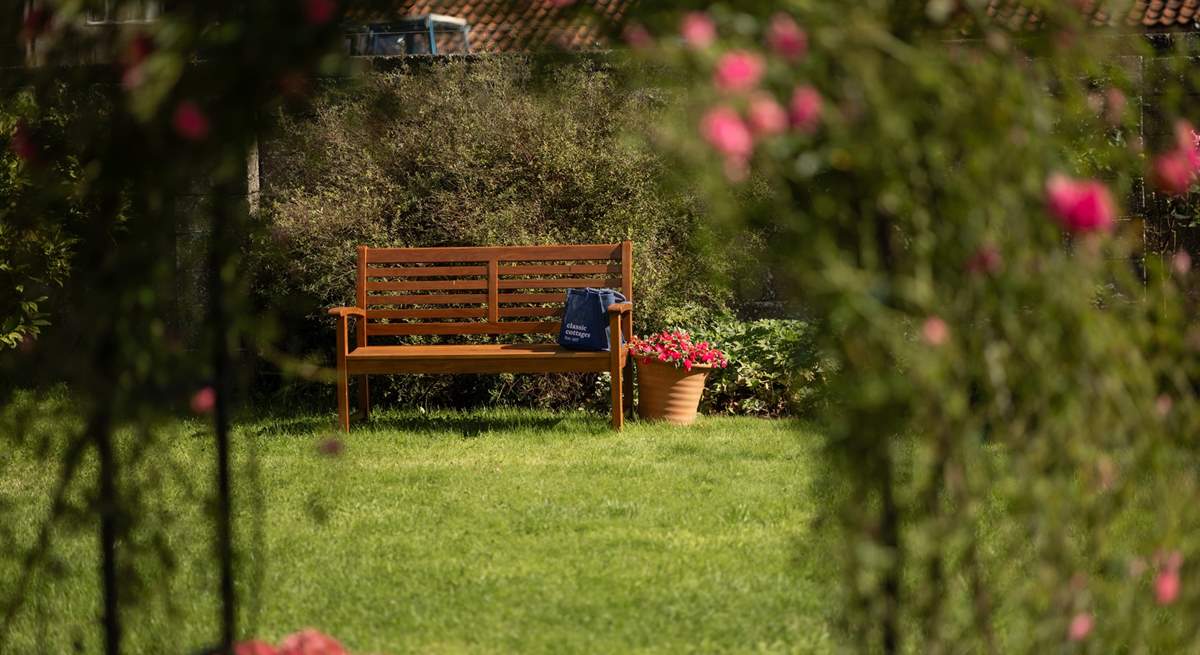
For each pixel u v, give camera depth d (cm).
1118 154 408
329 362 1486
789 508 884
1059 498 356
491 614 652
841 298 330
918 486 360
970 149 338
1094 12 391
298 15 378
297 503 927
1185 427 387
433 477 1022
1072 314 349
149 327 434
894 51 324
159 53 377
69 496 918
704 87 309
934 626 377
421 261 1379
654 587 691
